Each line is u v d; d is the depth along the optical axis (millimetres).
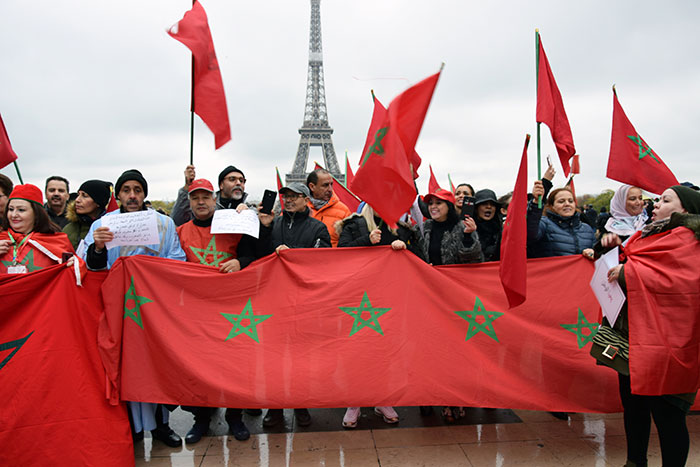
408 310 5012
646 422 4203
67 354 4367
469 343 4961
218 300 4926
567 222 5969
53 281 4477
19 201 4762
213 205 5324
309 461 4602
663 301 3777
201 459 4680
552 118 5680
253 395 4676
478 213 5910
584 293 5141
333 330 4961
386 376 4828
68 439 4215
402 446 4891
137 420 4898
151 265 4820
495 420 5531
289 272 5102
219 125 5406
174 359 4641
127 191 5008
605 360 4117
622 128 6273
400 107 4391
